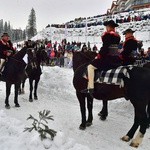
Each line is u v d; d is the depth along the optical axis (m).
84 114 8.26
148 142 7.46
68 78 15.10
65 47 24.80
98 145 7.11
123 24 40.41
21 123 6.71
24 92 12.66
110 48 7.18
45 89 13.30
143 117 6.90
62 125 8.46
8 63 10.16
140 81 6.80
